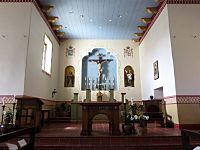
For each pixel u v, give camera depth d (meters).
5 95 6.29
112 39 12.12
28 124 5.70
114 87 11.70
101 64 12.03
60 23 9.77
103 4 7.97
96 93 11.41
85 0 7.67
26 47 6.61
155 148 4.57
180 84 6.70
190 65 6.86
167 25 7.31
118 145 4.62
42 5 7.97
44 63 9.52
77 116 9.94
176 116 6.60
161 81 8.04
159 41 8.24
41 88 8.26
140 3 7.93
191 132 2.29
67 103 11.23
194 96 6.62
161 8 7.90
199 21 7.21
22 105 5.50
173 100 6.82
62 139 4.88
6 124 5.03
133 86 11.61
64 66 11.73
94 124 8.39
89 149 4.53
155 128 6.70
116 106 5.35
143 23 9.84
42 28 8.31
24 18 6.82
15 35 6.70
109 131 5.58
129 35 11.45
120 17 9.15
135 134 5.23
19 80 6.38
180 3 7.34
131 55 12.01
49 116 9.38
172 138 4.93
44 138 4.86
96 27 10.27
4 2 6.92
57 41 11.40
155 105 7.82
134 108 6.02
